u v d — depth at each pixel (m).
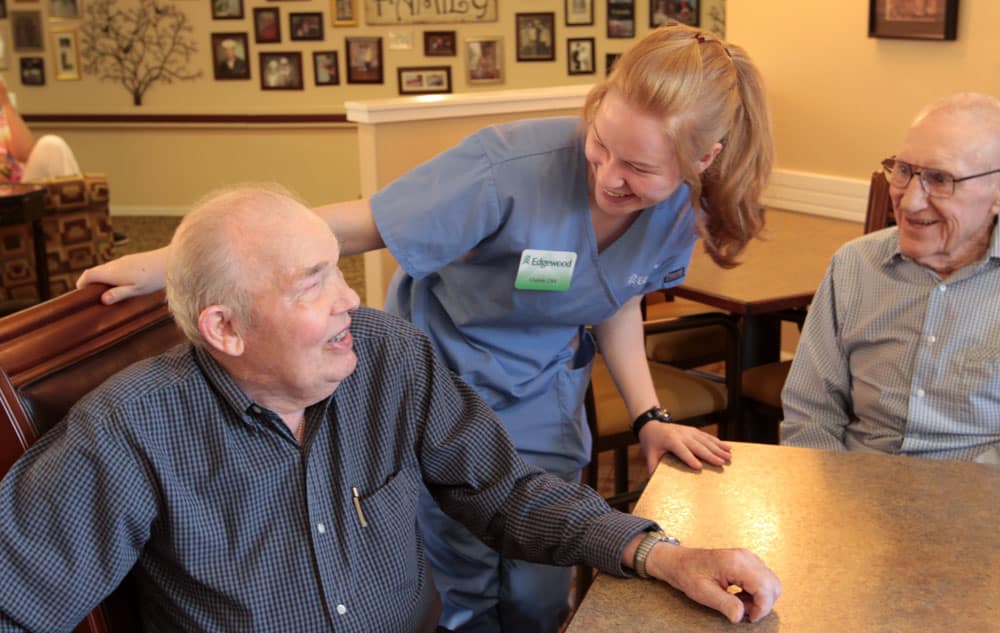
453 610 2.07
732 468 1.70
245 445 1.44
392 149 3.96
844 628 1.27
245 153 9.00
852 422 2.19
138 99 8.95
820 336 2.19
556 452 2.06
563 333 2.00
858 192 3.99
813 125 4.19
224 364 1.41
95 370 1.52
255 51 8.77
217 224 1.36
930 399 2.02
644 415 1.95
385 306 2.07
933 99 3.77
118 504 1.37
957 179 1.91
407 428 1.58
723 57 1.57
